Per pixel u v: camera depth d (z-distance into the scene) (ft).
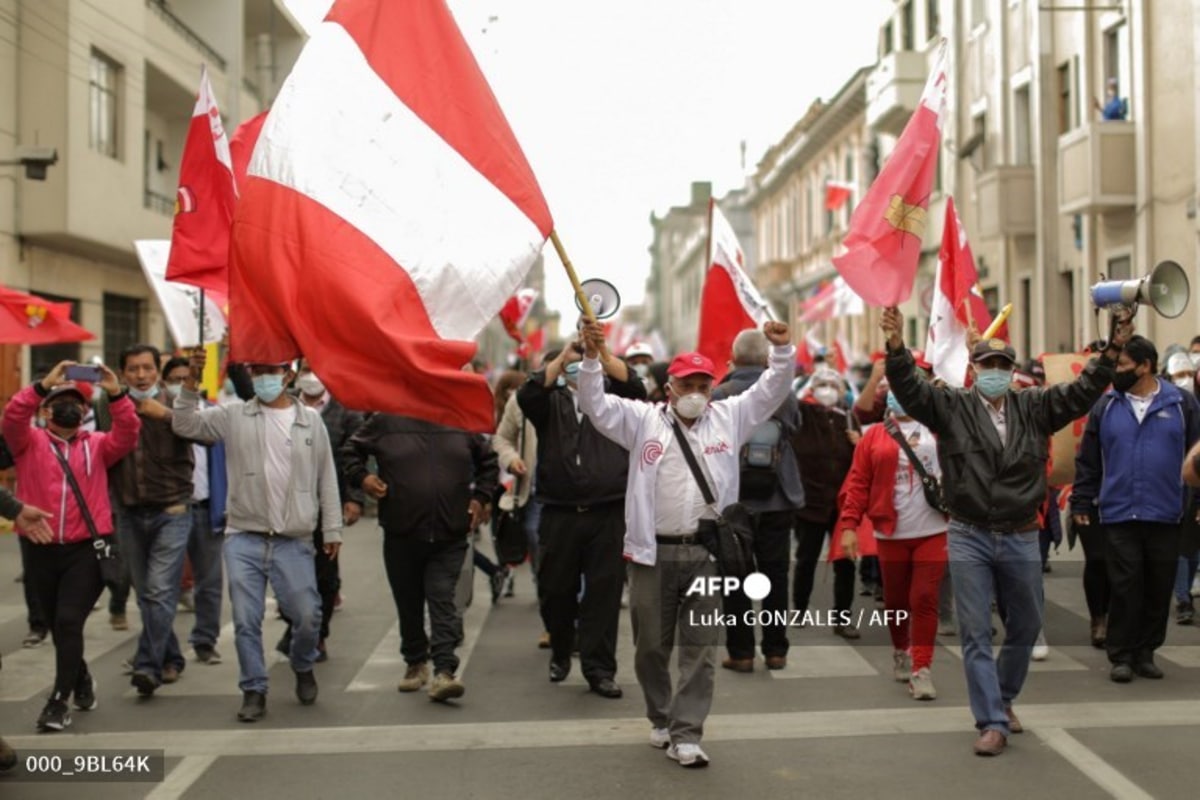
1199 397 32.40
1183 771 20.22
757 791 19.58
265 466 24.66
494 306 21.84
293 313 21.11
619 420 21.29
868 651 29.94
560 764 21.20
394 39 22.65
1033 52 65.98
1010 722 22.65
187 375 24.76
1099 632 29.96
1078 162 63.05
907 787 19.67
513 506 34.60
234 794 19.79
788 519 28.30
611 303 23.77
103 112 71.77
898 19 99.66
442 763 21.34
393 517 25.76
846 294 82.07
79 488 23.41
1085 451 28.78
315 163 21.62
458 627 26.14
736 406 21.63
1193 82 56.39
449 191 22.04
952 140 87.81
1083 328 67.31
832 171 136.67
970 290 34.30
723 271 36.14
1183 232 57.52
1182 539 27.17
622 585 26.27
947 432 22.09
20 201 65.82
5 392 63.87
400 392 21.02
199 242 27.37
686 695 21.01
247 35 111.96
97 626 34.37
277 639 32.65
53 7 65.31
